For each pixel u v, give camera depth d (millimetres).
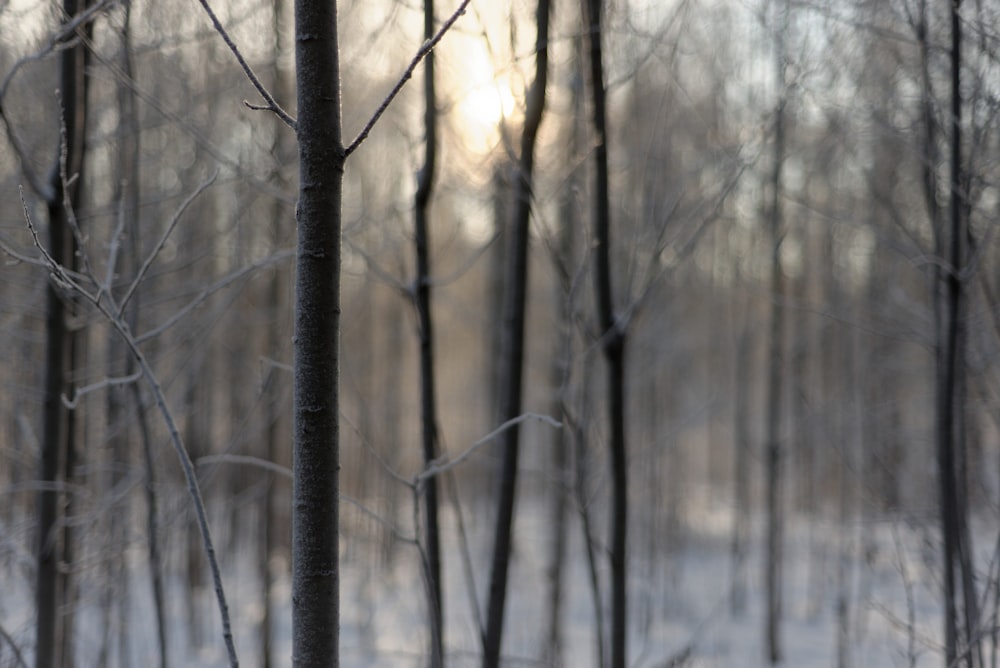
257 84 1743
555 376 6996
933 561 4016
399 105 6574
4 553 3902
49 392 3162
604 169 3299
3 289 5020
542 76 3271
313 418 1736
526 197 3350
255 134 5219
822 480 12586
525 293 3340
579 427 3463
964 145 3766
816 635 8727
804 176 8297
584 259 3293
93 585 4457
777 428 8500
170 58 4645
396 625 8641
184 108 4801
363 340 11195
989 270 4641
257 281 7836
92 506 4594
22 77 4199
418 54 1723
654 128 4562
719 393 11336
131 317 4164
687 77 6652
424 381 3396
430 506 3326
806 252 9781
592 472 5035
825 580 10117
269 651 6465
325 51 1732
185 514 5016
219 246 5512
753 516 15641
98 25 3762
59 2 3145
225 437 8633
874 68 5047
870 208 6855
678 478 11617
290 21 5703
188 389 5941
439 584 3311
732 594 9492
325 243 1735
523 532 11820
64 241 3092
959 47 3324
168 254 5926
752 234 9328
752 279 9625
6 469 5082
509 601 8695
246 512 10750
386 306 12250
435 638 2820
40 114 4340
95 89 4637
